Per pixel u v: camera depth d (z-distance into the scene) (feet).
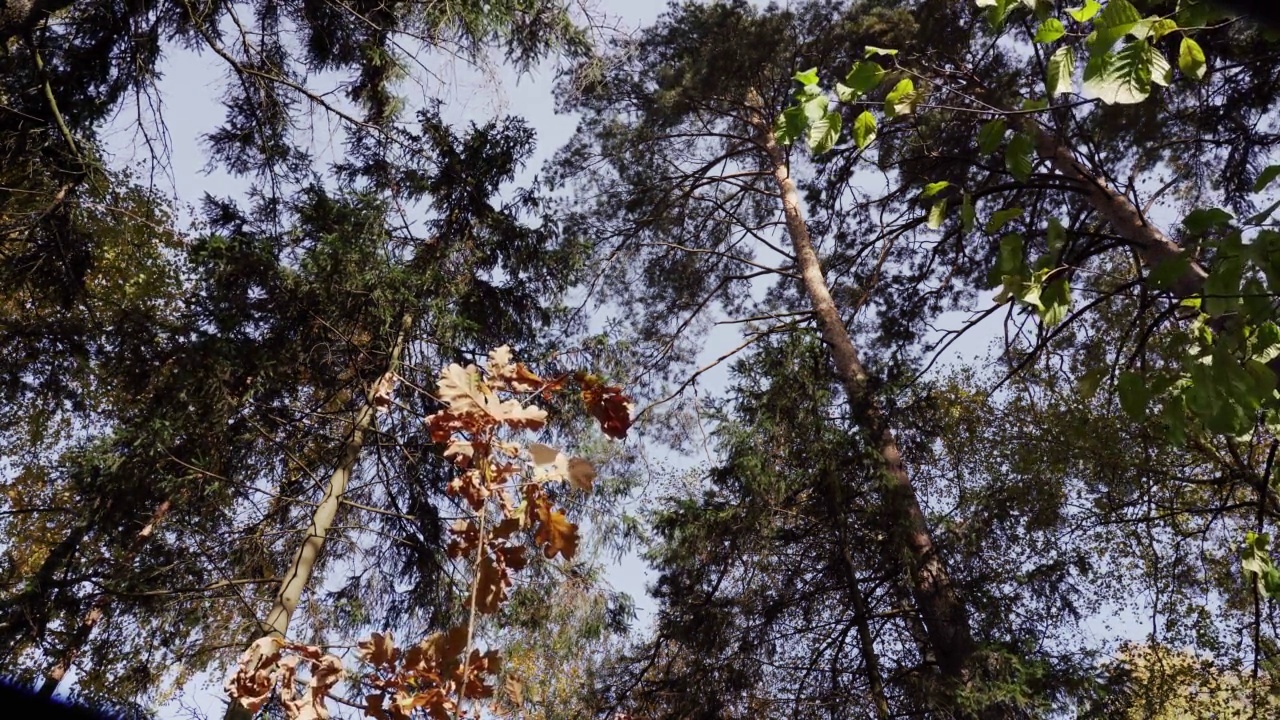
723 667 24.17
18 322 24.43
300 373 23.30
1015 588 23.67
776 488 24.89
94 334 24.20
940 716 19.07
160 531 21.57
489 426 9.04
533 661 30.58
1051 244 9.96
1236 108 24.84
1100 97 7.95
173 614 21.36
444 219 26.58
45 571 20.43
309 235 23.56
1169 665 26.94
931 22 28.91
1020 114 9.88
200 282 22.21
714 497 27.27
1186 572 29.99
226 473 21.93
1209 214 8.32
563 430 25.94
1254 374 8.48
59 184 23.22
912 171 29.73
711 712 23.27
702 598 25.88
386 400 14.37
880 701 21.15
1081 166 24.25
